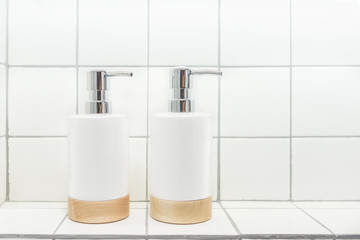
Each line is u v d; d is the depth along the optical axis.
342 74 0.62
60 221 0.51
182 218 0.49
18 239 0.46
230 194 0.62
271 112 0.62
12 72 0.61
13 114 0.61
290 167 0.62
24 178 0.61
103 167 0.50
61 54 0.61
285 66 0.62
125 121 0.52
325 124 0.62
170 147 0.49
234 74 0.61
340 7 0.62
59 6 0.61
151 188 0.52
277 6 0.62
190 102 0.52
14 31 0.61
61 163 0.61
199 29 0.61
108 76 0.53
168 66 0.61
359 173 0.62
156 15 0.61
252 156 0.62
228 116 0.61
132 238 0.46
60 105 0.61
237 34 0.61
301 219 0.52
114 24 0.61
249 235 0.46
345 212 0.56
